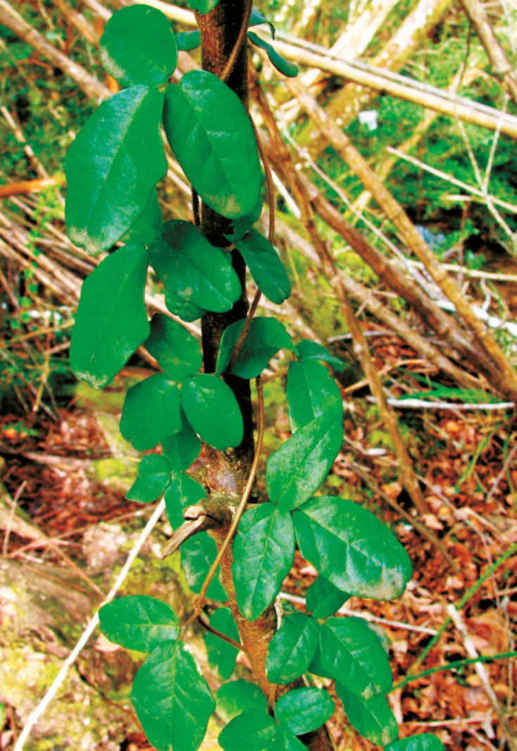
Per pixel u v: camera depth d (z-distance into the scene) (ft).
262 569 0.86
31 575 3.57
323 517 0.86
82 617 3.45
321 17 6.63
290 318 4.74
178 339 0.88
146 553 3.92
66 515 4.43
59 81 5.37
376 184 3.34
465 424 5.79
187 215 5.69
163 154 0.69
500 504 5.10
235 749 0.91
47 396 5.69
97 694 3.06
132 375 5.96
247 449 1.03
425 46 7.02
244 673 3.38
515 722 3.58
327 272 3.34
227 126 0.70
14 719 2.94
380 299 6.55
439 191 7.52
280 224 4.56
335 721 3.27
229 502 1.00
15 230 5.10
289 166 2.49
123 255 0.79
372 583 0.83
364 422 5.60
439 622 4.25
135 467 4.96
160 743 0.83
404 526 4.91
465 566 4.62
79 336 0.76
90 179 0.68
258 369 0.92
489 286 7.11
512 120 3.30
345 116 6.17
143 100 0.70
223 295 0.82
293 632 0.92
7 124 5.09
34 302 5.55
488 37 3.08
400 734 3.58
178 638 0.88
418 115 6.70
